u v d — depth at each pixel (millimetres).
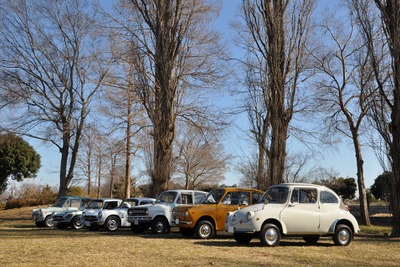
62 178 35656
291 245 14516
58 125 35125
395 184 18578
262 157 23859
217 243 14672
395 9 18875
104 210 21812
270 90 22312
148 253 12039
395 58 18625
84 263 10312
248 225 13695
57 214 24797
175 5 26781
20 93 33375
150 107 26125
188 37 27156
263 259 11148
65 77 34625
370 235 20047
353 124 30891
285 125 22047
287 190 14367
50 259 10922
